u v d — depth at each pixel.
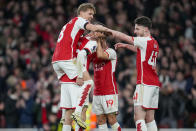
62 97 21.45
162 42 45.78
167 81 39.22
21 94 41.12
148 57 21.36
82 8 21.67
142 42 21.25
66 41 21.05
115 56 22.92
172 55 44.09
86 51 20.94
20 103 40.81
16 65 47.97
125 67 43.72
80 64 20.77
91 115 34.28
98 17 50.88
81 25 20.86
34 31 52.56
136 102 21.50
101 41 22.52
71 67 20.92
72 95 20.94
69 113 21.36
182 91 38.25
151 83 21.44
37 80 45.53
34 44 51.78
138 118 21.38
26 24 53.91
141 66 21.47
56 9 54.59
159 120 37.09
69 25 21.20
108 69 22.77
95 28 20.77
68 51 21.02
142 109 21.41
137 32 21.80
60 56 21.09
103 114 23.17
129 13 51.22
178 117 37.38
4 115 40.81
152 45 21.36
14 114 40.59
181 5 52.66
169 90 37.53
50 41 50.97
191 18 52.12
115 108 22.80
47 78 43.66
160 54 44.16
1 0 57.78
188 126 37.53
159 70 40.19
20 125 40.44
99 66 22.77
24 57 49.28
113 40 28.84
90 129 34.03
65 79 21.25
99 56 21.91
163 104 37.06
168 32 47.44
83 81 20.84
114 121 22.86
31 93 42.66
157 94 21.97
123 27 47.06
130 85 38.78
